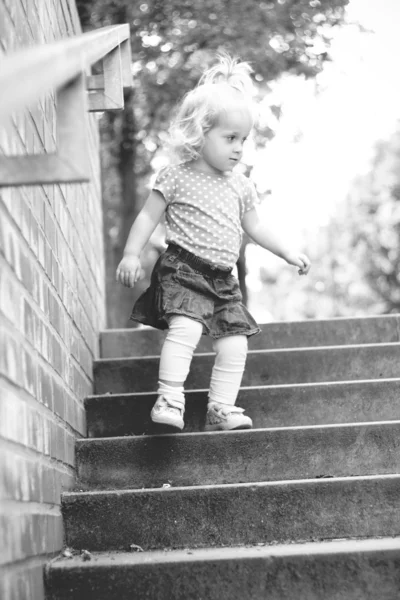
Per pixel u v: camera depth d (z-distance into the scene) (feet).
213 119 12.01
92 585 8.67
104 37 8.81
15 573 6.89
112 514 10.09
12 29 8.29
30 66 5.24
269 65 30.71
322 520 10.16
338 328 15.99
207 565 8.83
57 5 13.15
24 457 7.55
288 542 10.07
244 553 9.09
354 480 10.25
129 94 32.30
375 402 12.89
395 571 8.86
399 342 15.87
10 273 7.38
